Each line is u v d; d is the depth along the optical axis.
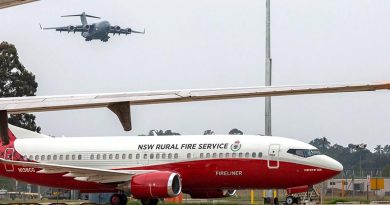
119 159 124.50
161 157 122.00
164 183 115.50
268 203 145.25
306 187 118.12
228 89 34.25
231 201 175.25
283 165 116.69
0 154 130.25
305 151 116.75
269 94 33.28
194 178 119.94
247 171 117.38
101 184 123.88
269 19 143.25
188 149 120.75
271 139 118.31
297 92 33.00
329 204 140.50
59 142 128.88
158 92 35.22
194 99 34.28
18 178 129.88
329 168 115.94
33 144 129.75
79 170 118.94
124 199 123.31
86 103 34.81
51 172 121.00
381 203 150.75
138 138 125.69
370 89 32.03
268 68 142.62
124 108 34.91
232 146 118.75
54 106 35.06
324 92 32.69
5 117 36.00
